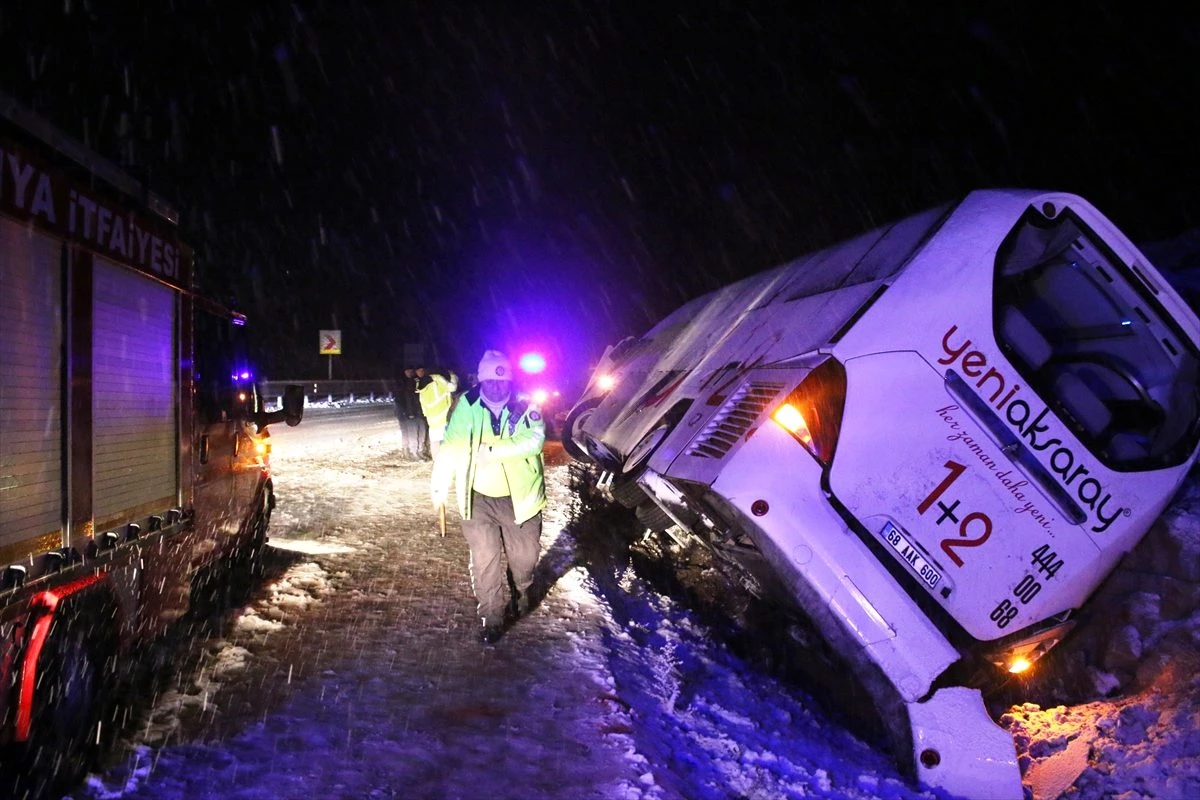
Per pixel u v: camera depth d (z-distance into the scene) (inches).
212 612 234.7
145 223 165.6
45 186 126.3
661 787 142.2
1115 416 191.6
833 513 169.8
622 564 324.2
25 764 132.6
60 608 134.7
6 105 115.9
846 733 189.0
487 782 143.3
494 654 205.9
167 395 177.9
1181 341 185.5
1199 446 183.2
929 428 171.9
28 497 122.3
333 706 174.4
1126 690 194.9
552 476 515.2
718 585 306.0
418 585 266.4
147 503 167.8
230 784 141.6
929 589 170.6
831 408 172.2
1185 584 196.2
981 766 159.9
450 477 217.5
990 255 177.6
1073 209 181.2
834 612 166.7
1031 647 178.7
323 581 268.4
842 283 203.9
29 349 123.0
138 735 159.3
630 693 186.5
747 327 259.1
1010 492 172.4
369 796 138.3
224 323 232.1
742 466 173.0
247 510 256.2
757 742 175.2
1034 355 178.1
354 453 624.7
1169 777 149.1
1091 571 175.0
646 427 269.7
